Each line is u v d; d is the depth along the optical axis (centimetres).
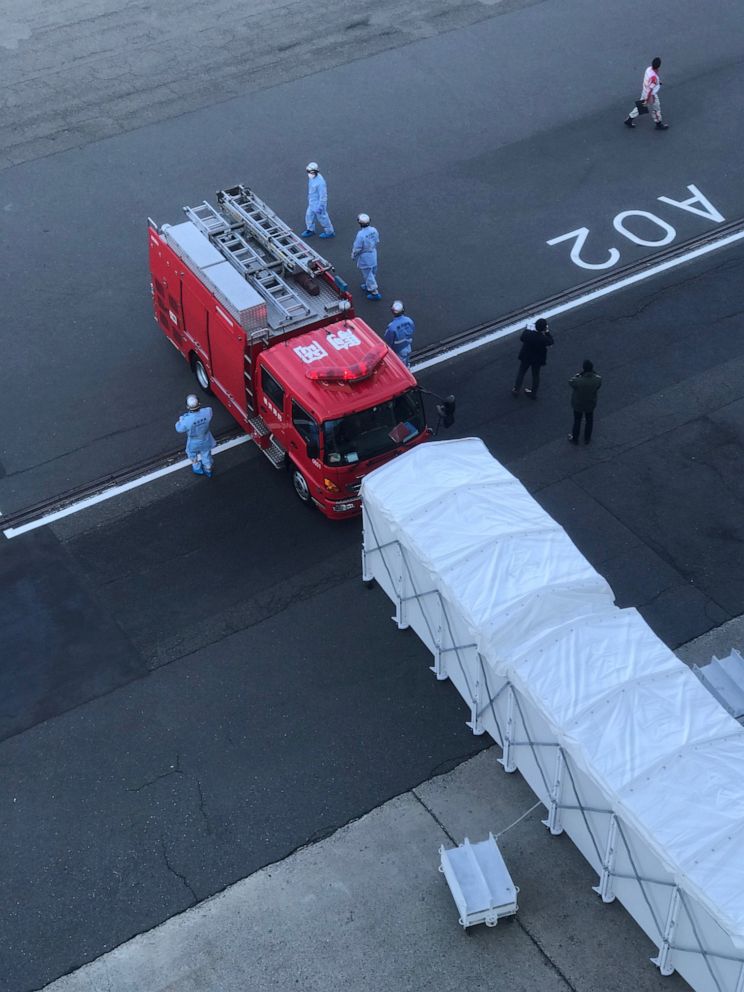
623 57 2822
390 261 2225
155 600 1612
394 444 1647
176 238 1828
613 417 1888
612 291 2145
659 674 1246
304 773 1393
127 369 2005
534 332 1812
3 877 1298
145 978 1205
